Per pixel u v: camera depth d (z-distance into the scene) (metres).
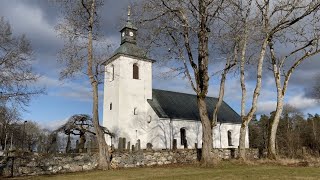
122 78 47.72
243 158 24.23
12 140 61.78
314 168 19.36
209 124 23.55
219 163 22.78
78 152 24.27
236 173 17.16
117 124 46.50
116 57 49.06
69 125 34.00
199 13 22.67
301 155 31.31
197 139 48.19
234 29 23.77
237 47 25.58
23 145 60.88
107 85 50.88
